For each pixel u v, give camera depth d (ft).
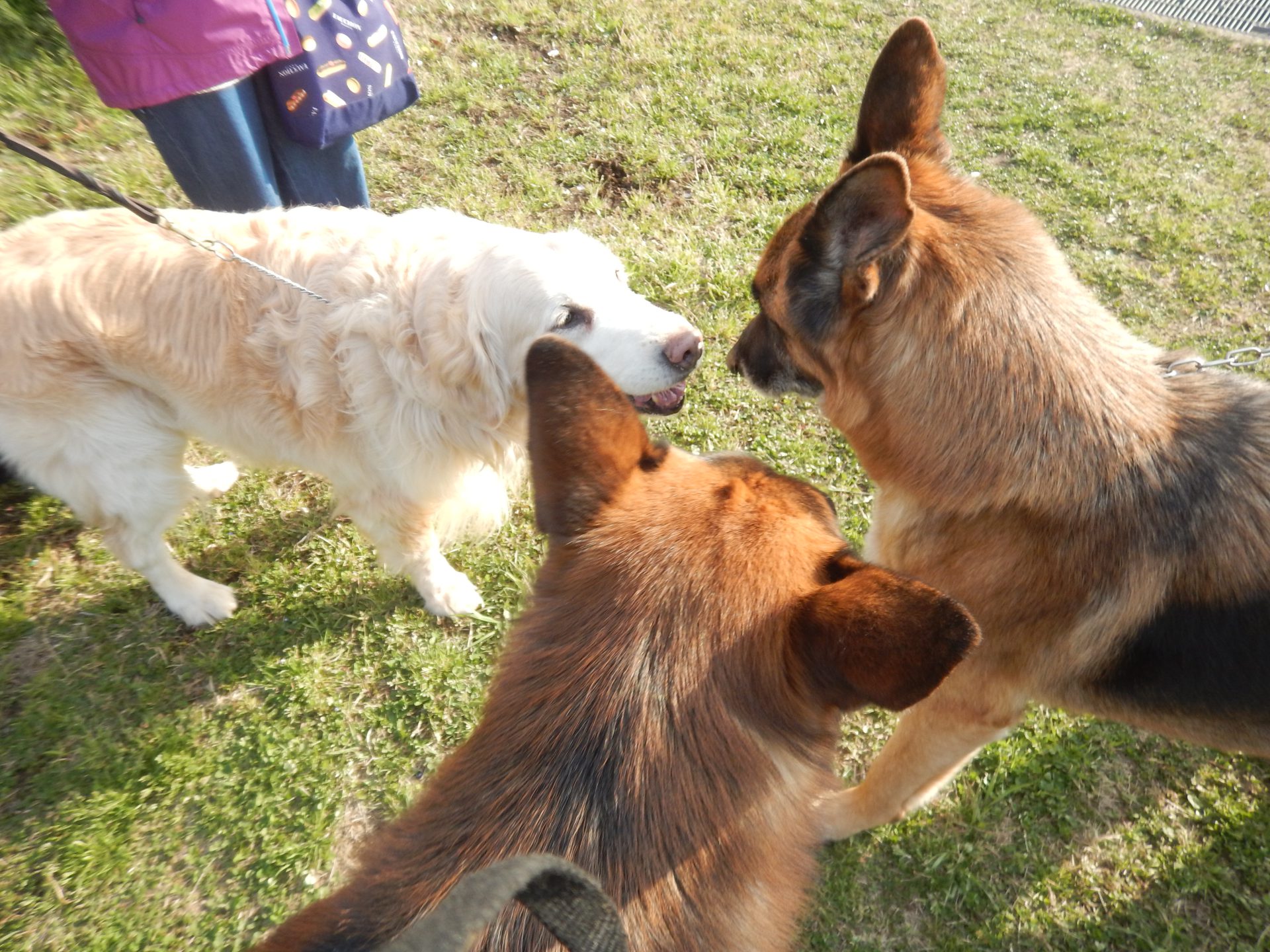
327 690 3.67
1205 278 5.09
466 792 1.78
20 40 5.45
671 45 6.42
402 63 3.90
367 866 1.82
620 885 1.64
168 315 3.05
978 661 2.72
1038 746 3.55
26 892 3.21
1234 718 2.52
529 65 6.16
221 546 4.02
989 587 2.59
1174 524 2.40
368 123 3.86
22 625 3.70
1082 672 2.62
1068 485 2.39
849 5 7.17
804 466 4.31
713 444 4.36
